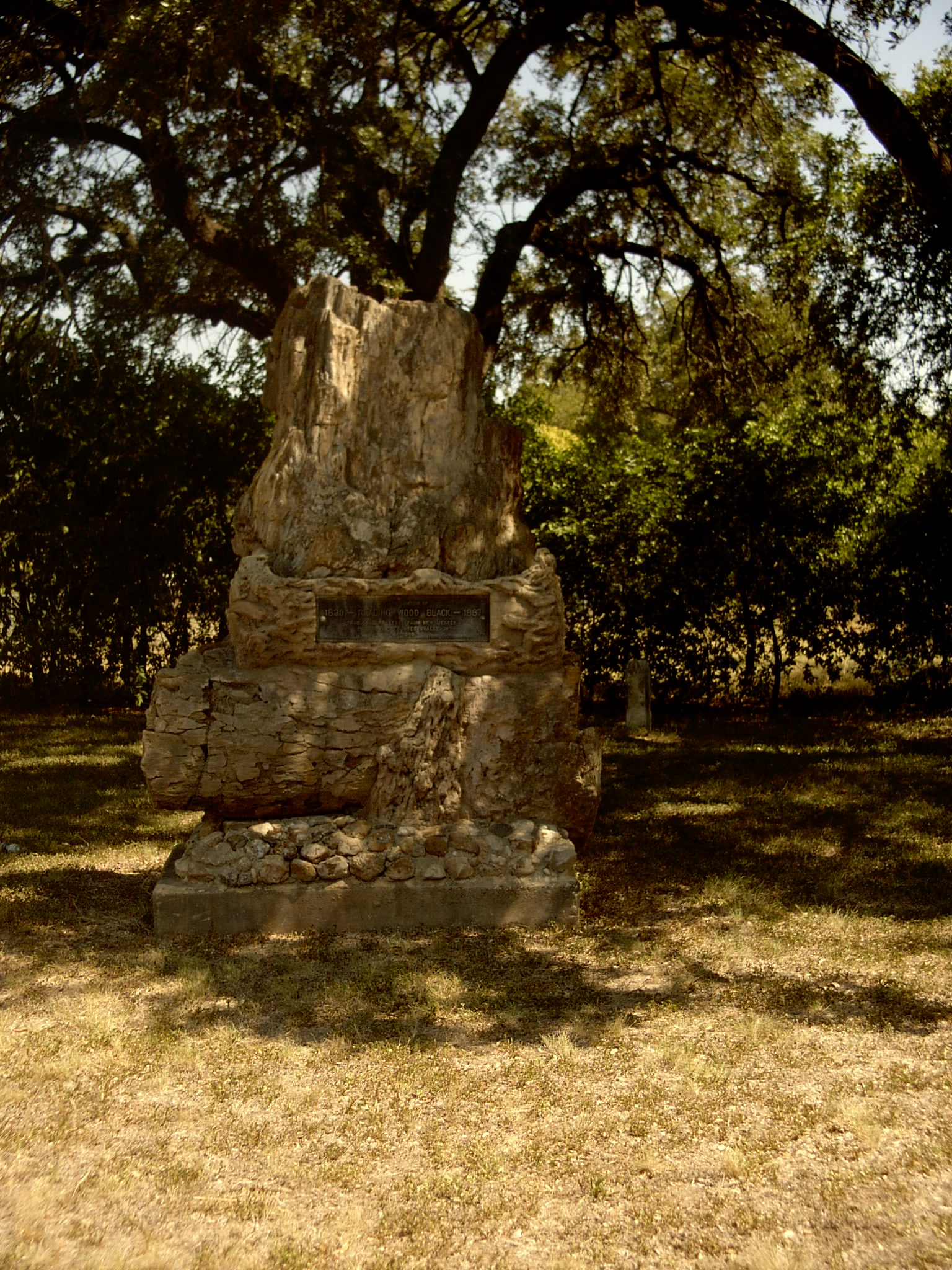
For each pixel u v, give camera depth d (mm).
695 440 16062
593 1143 4230
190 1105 4543
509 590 7113
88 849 8547
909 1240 3596
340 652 6980
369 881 6684
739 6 12391
